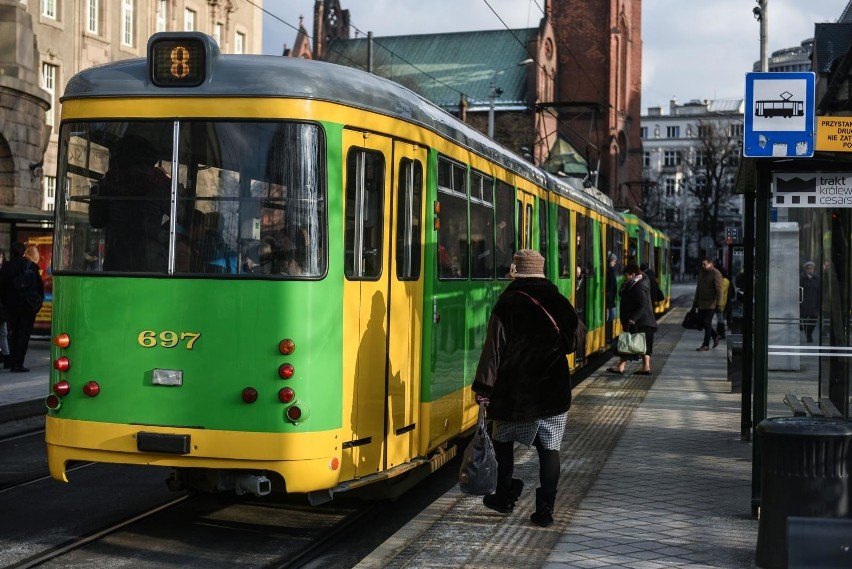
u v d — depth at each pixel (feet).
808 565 18.24
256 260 24.48
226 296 24.43
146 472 34.88
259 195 24.58
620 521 26.45
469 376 34.83
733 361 54.08
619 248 93.25
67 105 25.64
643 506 28.17
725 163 249.55
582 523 26.27
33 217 75.10
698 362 73.00
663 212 296.30
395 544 24.53
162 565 24.02
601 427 42.57
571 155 231.91
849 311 31.53
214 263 24.57
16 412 46.55
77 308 25.12
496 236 38.88
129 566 23.90
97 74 25.61
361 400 26.14
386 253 27.43
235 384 24.32
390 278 27.63
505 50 268.41
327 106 25.11
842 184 26.20
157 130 24.97
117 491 31.89
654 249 142.72
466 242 34.35
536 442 26.27
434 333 30.45
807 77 25.32
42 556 24.45
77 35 124.47
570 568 22.11
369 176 26.63
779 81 25.38
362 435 26.20
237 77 24.80
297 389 24.30
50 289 79.92
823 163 26.18
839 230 32.09
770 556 21.40
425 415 29.86
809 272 31.89
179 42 24.88
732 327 95.71
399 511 30.58
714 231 246.47
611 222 85.35
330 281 24.93
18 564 23.71
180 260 24.66
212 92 24.72
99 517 28.58
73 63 123.95
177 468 26.22
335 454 24.95
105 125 25.23
